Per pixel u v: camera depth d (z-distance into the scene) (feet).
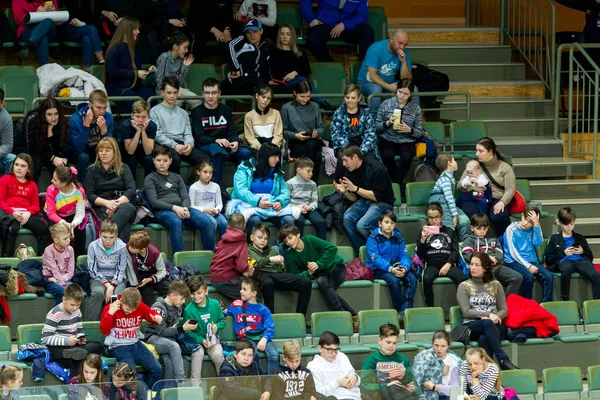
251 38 107.65
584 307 89.76
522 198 98.17
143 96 103.45
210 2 114.73
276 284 84.84
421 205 98.22
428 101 112.57
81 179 91.91
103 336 77.20
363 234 92.32
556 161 110.73
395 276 88.12
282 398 63.41
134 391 61.62
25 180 86.12
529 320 86.28
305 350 80.02
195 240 90.27
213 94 96.99
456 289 89.35
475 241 90.79
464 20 135.64
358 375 65.26
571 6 121.29
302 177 93.15
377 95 104.37
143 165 94.63
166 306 77.87
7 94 103.65
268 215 90.84
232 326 80.59
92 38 109.81
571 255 92.58
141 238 80.38
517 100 120.37
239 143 98.63
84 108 92.22
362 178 93.50
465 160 104.47
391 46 108.68
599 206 104.83
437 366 66.90
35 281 80.07
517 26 128.77
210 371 78.18
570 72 111.75
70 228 83.61
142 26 112.16
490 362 76.43
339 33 116.16
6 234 84.53
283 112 100.53
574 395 81.15
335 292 86.17
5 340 75.56
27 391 59.98
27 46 108.47
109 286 79.51
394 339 77.87
